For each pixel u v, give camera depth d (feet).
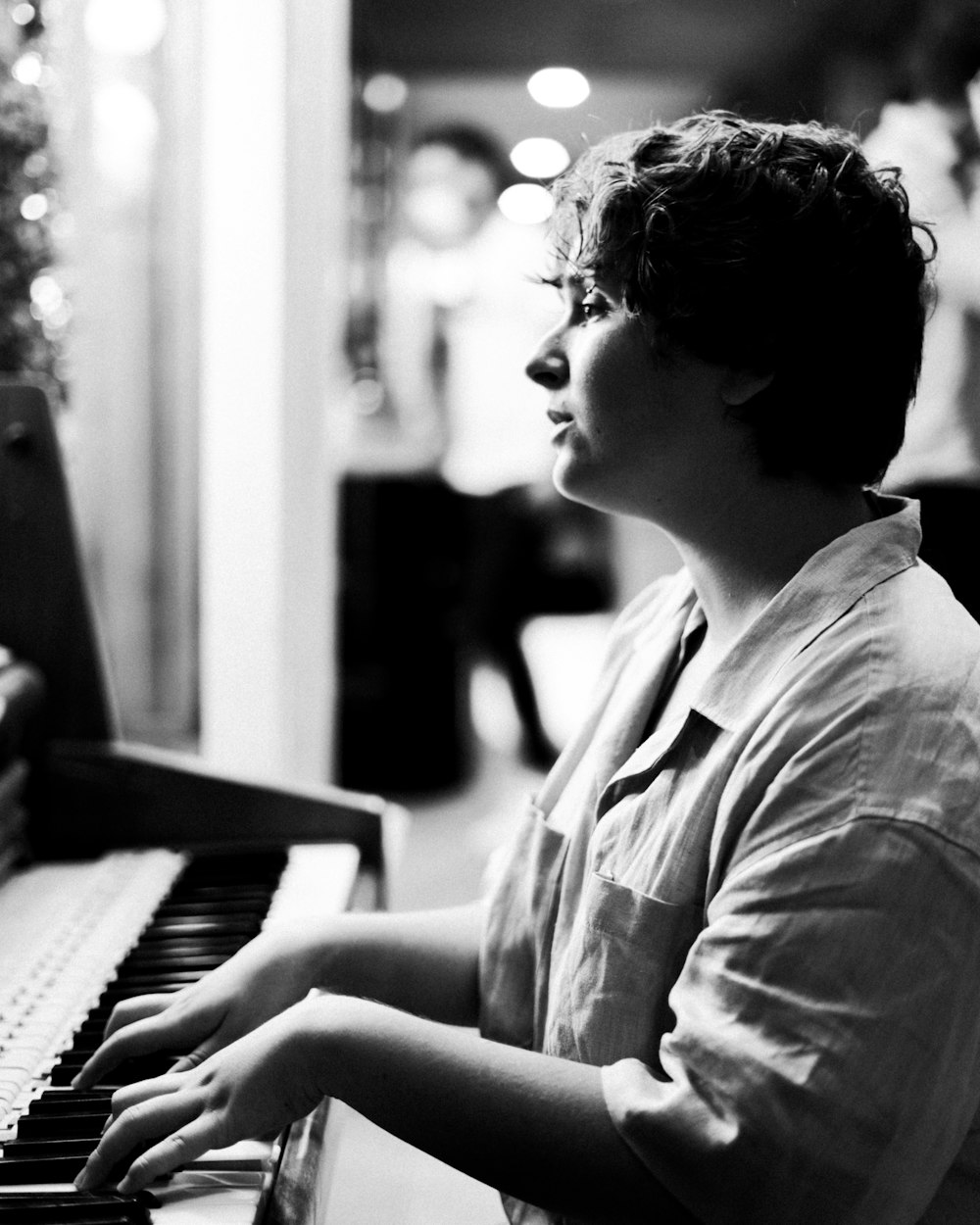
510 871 3.62
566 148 14.23
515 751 14.94
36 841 5.05
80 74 8.98
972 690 2.63
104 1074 3.16
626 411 3.02
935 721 2.57
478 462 14.82
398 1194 6.54
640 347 3.00
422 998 3.66
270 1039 2.80
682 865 2.85
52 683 5.08
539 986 3.38
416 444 14.67
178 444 9.54
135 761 5.06
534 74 14.02
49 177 6.29
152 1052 3.22
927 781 2.53
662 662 3.36
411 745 14.47
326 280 9.20
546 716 14.87
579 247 3.14
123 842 5.08
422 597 14.57
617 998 2.90
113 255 9.29
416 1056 2.71
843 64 11.23
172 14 9.11
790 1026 2.44
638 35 13.42
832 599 2.85
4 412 5.05
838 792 2.55
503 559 14.82
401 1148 7.11
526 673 14.94
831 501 3.04
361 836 5.07
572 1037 2.97
